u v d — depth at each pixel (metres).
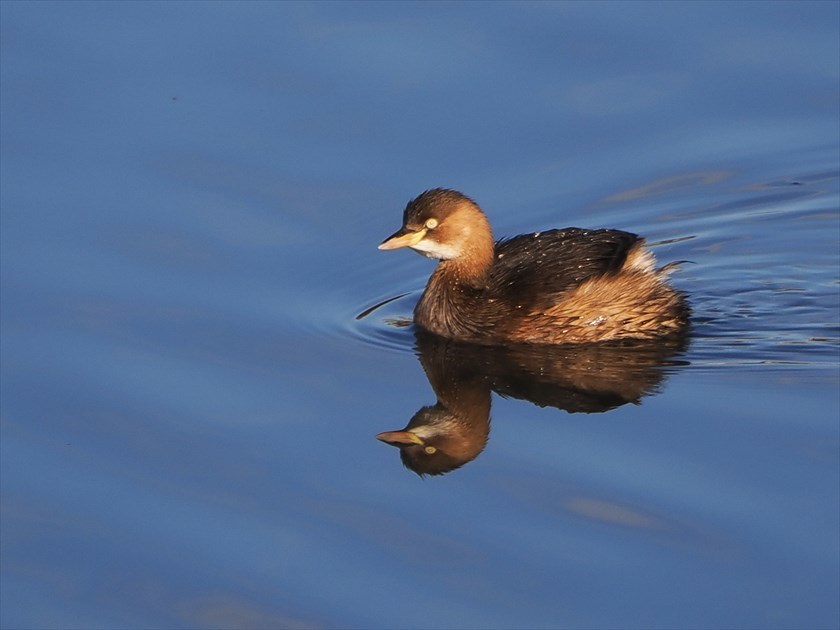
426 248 15.34
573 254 15.36
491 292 15.27
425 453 13.00
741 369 14.33
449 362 14.73
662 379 14.20
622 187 17.84
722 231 17.36
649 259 15.49
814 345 14.84
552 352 14.97
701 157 18.17
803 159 18.09
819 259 16.80
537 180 17.83
